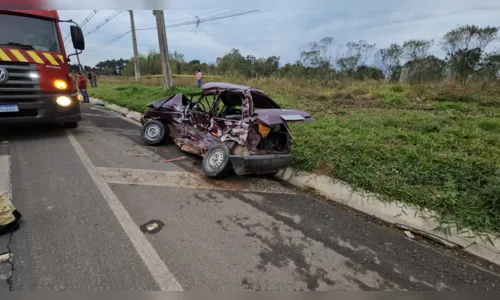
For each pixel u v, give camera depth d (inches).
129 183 154.2
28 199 128.6
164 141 237.1
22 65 202.2
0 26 196.7
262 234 114.9
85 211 121.5
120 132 277.6
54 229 107.1
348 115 331.9
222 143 172.6
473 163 161.0
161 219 120.0
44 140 226.5
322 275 93.1
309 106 398.0
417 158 171.0
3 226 101.0
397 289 89.2
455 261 104.5
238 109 215.3
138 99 481.4
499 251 105.2
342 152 188.1
